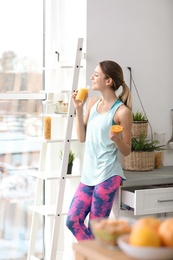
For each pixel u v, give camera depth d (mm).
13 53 4926
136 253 1955
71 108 4363
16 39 4926
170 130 5000
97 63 4629
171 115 4992
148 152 4578
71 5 4801
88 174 4211
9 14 4898
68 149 4379
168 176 4359
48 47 4977
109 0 4656
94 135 4168
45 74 5016
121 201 4281
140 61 4820
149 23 4844
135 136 4633
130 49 4770
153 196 4133
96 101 4395
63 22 4934
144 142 4594
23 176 5008
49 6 4941
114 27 4688
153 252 1934
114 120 4141
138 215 4445
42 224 5102
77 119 4355
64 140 4371
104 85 4176
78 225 4219
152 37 4863
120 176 4141
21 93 4949
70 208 4266
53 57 4750
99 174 4129
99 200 4117
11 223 4996
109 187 4098
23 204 5020
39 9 4992
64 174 4391
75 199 4250
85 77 4598
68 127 4363
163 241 2002
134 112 4824
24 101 4973
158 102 4930
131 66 4781
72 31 4785
